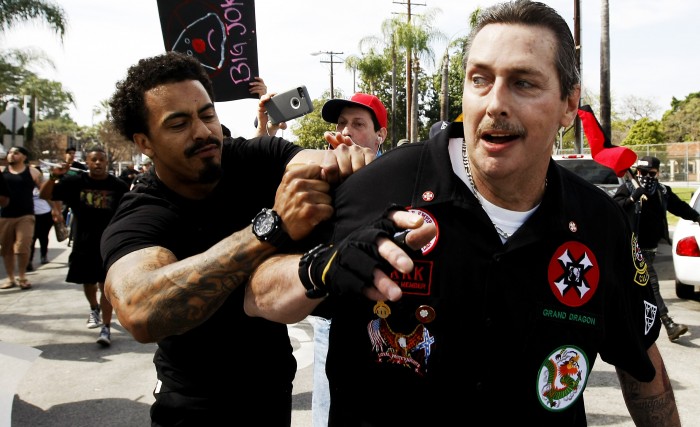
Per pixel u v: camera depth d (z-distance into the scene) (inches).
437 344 54.4
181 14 115.4
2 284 343.6
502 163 53.4
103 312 223.8
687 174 1285.7
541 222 56.1
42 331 243.9
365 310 56.6
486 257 54.6
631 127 2354.8
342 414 58.9
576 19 627.8
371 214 57.1
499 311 54.4
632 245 63.6
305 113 106.3
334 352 59.8
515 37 51.9
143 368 198.1
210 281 54.4
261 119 114.5
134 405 166.4
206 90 76.9
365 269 40.6
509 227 57.4
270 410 79.1
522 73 51.8
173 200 76.0
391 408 55.6
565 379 57.0
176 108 71.4
